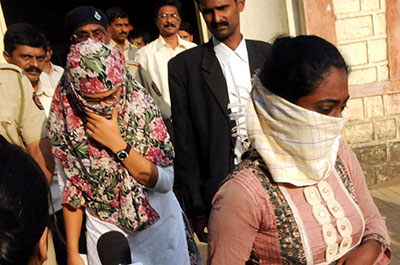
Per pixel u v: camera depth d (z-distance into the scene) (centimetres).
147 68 490
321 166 150
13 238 84
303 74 136
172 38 491
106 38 349
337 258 159
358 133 536
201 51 296
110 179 217
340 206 157
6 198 86
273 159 148
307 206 153
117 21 609
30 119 255
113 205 221
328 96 139
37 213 88
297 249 152
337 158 166
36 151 257
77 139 215
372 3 504
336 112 145
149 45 497
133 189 218
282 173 148
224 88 286
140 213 219
